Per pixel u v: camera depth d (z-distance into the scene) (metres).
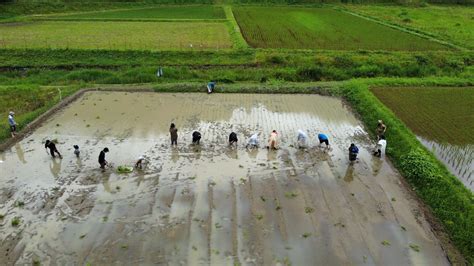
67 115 22.78
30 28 44.94
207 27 46.88
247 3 67.94
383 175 16.84
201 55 35.00
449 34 44.50
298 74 31.73
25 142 19.36
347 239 12.97
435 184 15.43
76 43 37.91
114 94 26.52
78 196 15.07
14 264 11.77
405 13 59.28
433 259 12.14
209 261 11.93
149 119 22.34
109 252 12.28
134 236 12.99
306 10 62.84
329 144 19.70
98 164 17.31
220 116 23.00
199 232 13.19
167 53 35.00
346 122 22.55
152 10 60.25
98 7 60.41
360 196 15.34
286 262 11.92
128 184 15.86
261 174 16.77
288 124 22.09
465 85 28.98
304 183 16.17
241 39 39.81
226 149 18.89
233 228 13.41
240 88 27.44
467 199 14.20
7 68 33.06
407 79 29.62
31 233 13.08
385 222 13.83
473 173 16.62
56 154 18.09
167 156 18.09
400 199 15.16
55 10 56.34
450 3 72.62
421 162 16.42
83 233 13.09
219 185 15.89
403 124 20.92
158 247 12.50
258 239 12.90
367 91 26.31
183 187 15.70
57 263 11.83
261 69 32.56
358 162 17.91
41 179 16.17
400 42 40.72
